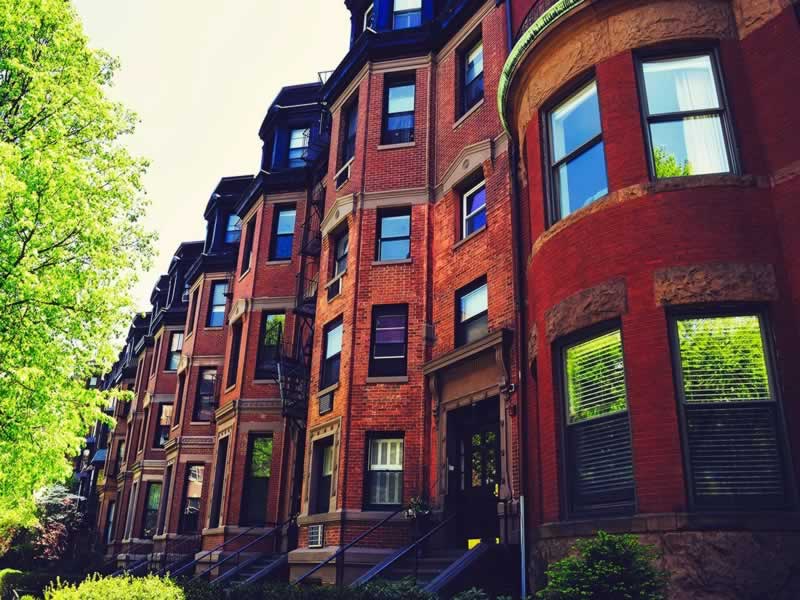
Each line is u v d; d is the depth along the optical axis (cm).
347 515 1548
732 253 834
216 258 3136
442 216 1744
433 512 1473
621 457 851
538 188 1108
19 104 1382
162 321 3656
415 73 1972
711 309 831
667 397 801
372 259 1794
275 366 2297
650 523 758
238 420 2330
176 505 2783
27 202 1216
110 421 1384
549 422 962
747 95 917
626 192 915
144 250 1579
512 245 1408
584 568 666
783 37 888
